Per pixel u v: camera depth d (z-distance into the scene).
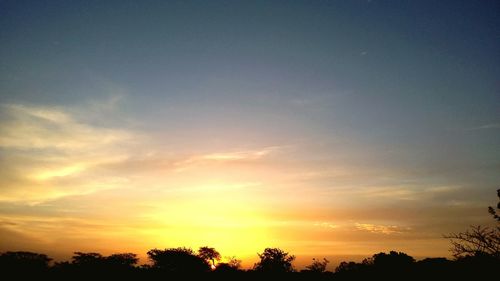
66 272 66.06
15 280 60.69
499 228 14.73
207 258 78.00
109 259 69.06
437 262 28.23
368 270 44.78
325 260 66.88
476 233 15.12
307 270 66.62
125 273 68.62
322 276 60.19
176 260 72.75
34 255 65.31
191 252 76.94
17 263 63.34
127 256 70.44
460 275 16.25
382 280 37.97
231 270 75.19
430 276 24.36
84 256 68.69
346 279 47.31
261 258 70.56
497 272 14.73
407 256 48.91
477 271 15.34
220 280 68.50
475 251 15.08
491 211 14.99
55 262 68.38
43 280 61.53
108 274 66.75
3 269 62.00
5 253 64.50
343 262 65.12
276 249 70.94
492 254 14.71
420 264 33.59
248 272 72.88
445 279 20.39
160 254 73.56
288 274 67.19
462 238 15.42
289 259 69.69
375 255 51.66
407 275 32.22
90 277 65.25
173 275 72.06
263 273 68.62
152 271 73.00
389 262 45.16
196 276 72.06
